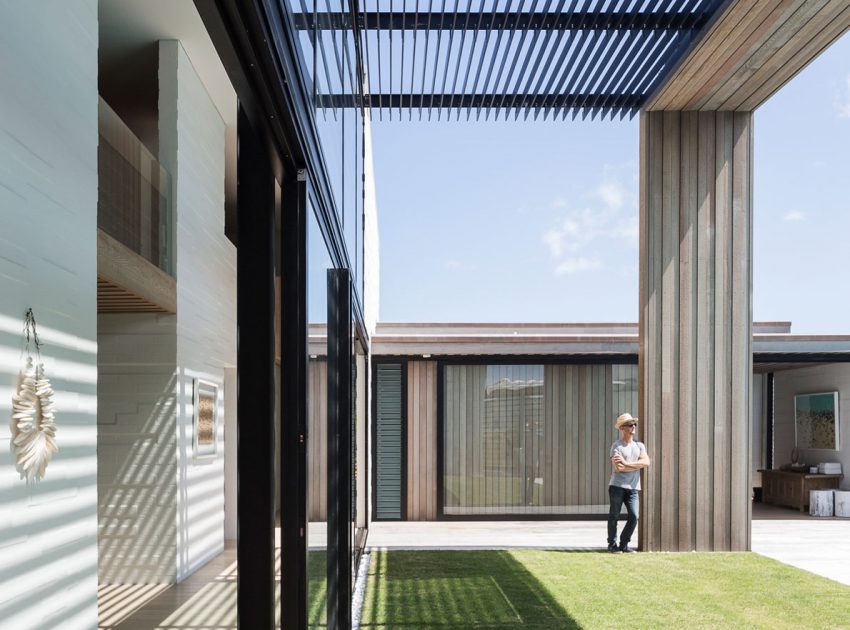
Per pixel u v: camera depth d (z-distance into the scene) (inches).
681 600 213.8
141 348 247.6
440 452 417.1
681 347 299.4
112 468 244.1
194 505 263.1
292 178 83.4
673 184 300.5
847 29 217.5
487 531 366.6
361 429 327.6
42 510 38.6
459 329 492.4
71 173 44.5
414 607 206.1
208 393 287.3
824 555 292.8
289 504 82.4
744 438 299.7
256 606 68.7
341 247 157.2
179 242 252.5
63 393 41.8
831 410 466.0
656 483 297.0
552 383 425.4
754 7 202.7
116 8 234.2
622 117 302.8
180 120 257.3
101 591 229.8
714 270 301.3
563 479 420.8
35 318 38.9
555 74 244.4
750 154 302.7
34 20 40.1
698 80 263.7
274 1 57.0
